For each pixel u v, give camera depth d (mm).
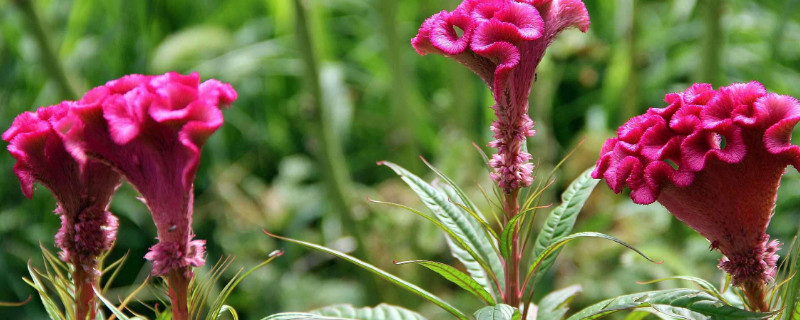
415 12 5305
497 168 1693
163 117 1397
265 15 5438
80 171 1614
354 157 5055
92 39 5094
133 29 5039
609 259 3902
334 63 4973
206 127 1402
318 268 4559
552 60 4297
